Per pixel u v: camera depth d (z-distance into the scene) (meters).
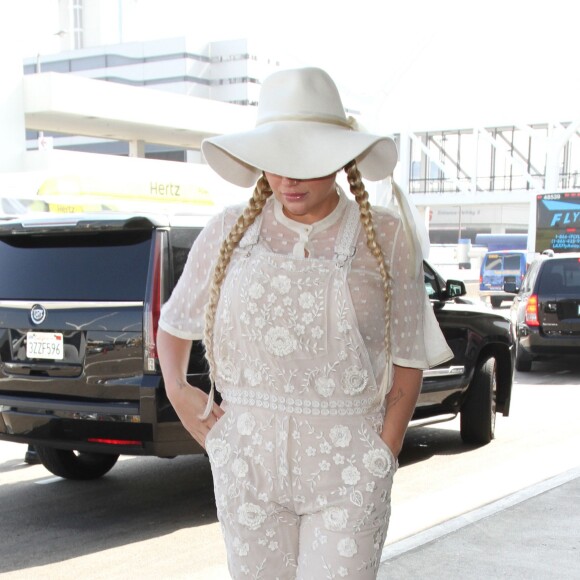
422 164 51.19
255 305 1.95
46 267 4.97
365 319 1.97
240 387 2.04
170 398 2.21
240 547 2.07
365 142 1.95
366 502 1.98
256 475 2.02
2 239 5.20
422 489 5.68
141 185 21.59
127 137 37.81
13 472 6.27
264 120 2.10
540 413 8.70
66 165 26.84
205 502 5.46
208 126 36.03
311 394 1.97
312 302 1.94
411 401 2.13
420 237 2.12
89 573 4.18
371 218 2.00
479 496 5.34
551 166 42.19
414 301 2.08
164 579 4.10
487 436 7.10
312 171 1.91
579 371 12.35
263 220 2.06
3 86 27.58
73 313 4.78
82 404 4.70
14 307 5.00
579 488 5.27
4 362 5.01
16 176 17.47
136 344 4.59
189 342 2.26
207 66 92.00
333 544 1.98
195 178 24.61
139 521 5.05
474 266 48.72
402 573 3.83
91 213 5.02
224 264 2.04
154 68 91.62
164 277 4.63
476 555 4.07
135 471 6.30
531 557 4.04
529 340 11.75
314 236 2.02
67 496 5.60
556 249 22.22
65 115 30.28
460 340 6.77
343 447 1.98
